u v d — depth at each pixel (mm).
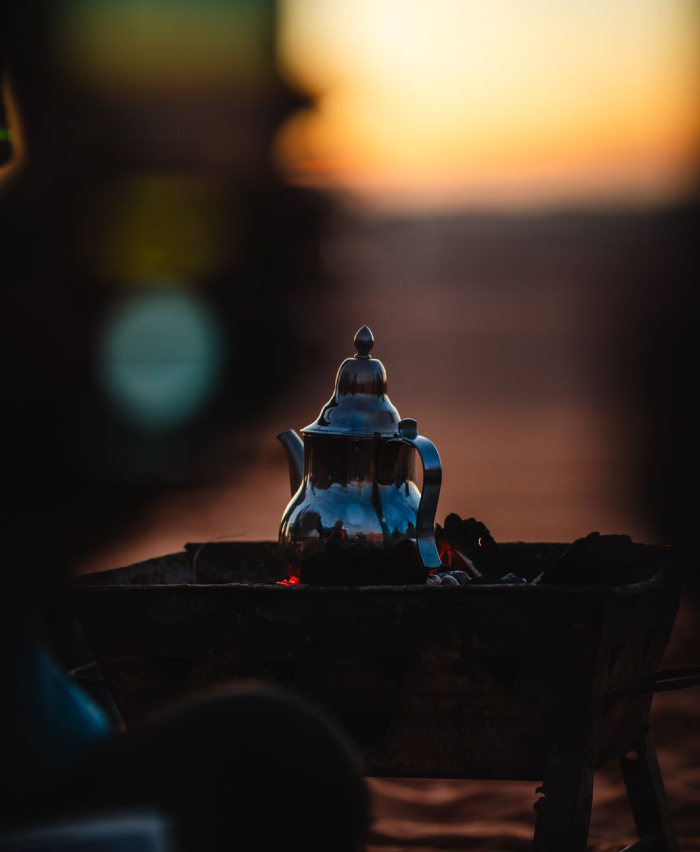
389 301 23422
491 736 1418
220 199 16625
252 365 14422
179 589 1472
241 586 1458
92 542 4531
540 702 1396
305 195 18688
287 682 1472
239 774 862
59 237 9727
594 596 1347
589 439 8617
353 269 26328
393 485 1646
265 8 15625
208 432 9078
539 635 1378
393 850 2008
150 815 783
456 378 13180
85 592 1491
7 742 875
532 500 6141
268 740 876
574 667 1374
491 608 1389
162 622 1482
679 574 1641
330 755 891
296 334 17156
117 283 14250
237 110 16047
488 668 1409
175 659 1501
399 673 1436
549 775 1389
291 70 16625
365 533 1590
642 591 1452
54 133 10133
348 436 1613
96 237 12477
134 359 13344
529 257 35375
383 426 1648
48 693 914
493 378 13133
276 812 860
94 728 945
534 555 1931
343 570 1517
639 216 41469
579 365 14406
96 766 885
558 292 27953
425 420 9859
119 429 8656
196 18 14547
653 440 8492
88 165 11883
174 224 15648
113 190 13219
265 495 6523
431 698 1429
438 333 19141
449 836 2061
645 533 5082
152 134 14484
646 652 1617
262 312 17516
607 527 5312
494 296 27094
